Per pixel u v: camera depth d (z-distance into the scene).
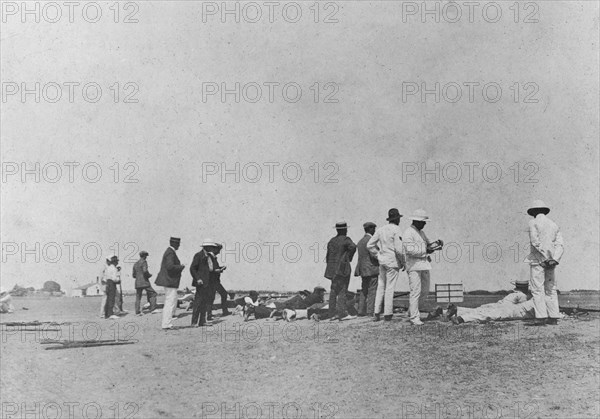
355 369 8.50
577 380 7.98
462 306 11.69
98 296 12.71
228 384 8.10
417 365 8.52
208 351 9.49
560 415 7.36
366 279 11.95
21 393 8.02
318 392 7.80
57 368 8.72
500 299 11.60
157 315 13.29
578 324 10.20
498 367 8.36
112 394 7.96
